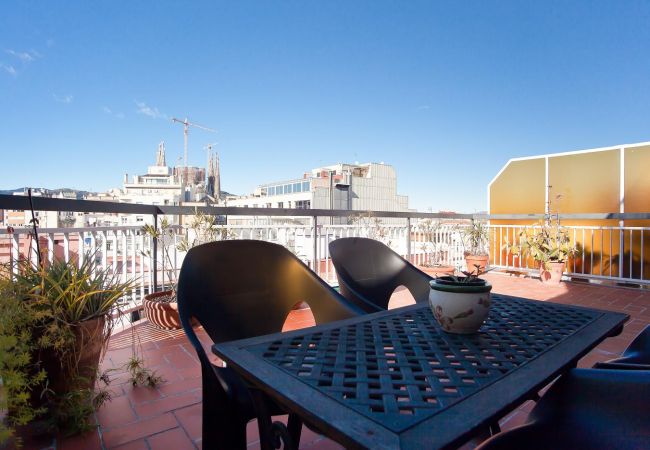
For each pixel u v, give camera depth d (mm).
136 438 1570
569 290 4805
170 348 2594
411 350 905
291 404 660
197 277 1439
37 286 1568
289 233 4316
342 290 1873
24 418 1324
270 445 946
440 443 530
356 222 4926
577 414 1017
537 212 6410
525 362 824
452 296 1002
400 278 2115
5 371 1272
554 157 6219
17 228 2363
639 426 964
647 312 3723
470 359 843
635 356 1281
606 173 5711
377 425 575
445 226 6395
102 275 1883
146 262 3666
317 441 1578
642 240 5031
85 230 2896
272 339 983
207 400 1057
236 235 3781
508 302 1384
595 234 5633
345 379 743
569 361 837
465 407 628
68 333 1576
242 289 1539
